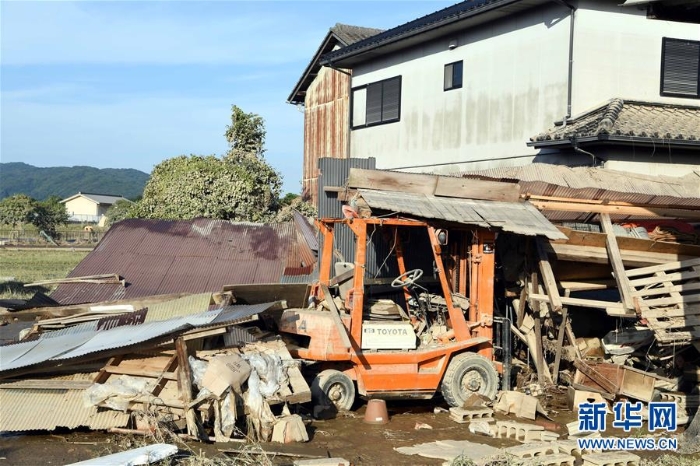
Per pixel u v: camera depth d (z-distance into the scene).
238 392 8.29
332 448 8.20
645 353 10.74
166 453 7.25
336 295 10.80
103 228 59.44
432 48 19.31
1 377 8.62
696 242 11.88
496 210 10.54
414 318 10.56
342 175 12.88
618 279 10.65
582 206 11.73
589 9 14.94
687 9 15.62
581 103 14.90
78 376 8.82
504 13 16.48
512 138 16.55
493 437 8.84
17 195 61.62
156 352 8.80
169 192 19.03
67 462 7.44
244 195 19.27
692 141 13.45
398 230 11.95
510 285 11.72
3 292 18.69
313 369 9.86
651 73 15.48
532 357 11.23
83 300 12.19
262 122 24.83
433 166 19.27
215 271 13.05
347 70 23.44
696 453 8.40
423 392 9.83
